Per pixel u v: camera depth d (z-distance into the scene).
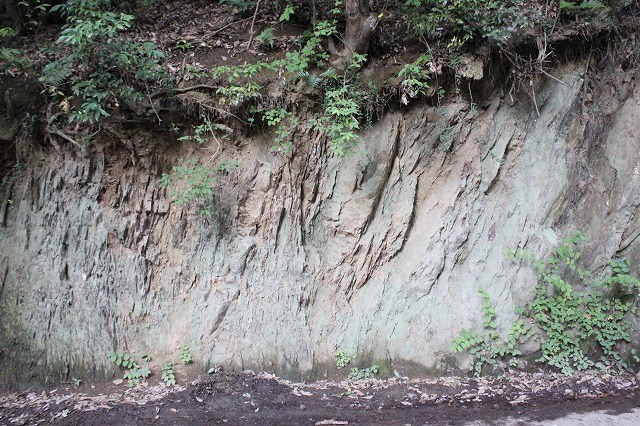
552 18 6.59
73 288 5.96
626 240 6.65
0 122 5.79
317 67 6.25
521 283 6.56
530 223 6.73
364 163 6.43
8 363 5.61
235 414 5.19
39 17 6.56
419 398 5.65
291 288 6.39
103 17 5.35
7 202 5.99
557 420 4.99
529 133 6.86
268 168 6.33
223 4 7.04
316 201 6.58
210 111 6.11
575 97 6.82
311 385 5.96
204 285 6.29
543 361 6.30
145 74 5.59
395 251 6.73
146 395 5.54
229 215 6.36
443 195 6.77
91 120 5.36
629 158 6.80
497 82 6.69
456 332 6.42
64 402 5.32
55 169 6.02
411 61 6.35
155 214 6.32
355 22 5.83
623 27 6.95
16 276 5.87
